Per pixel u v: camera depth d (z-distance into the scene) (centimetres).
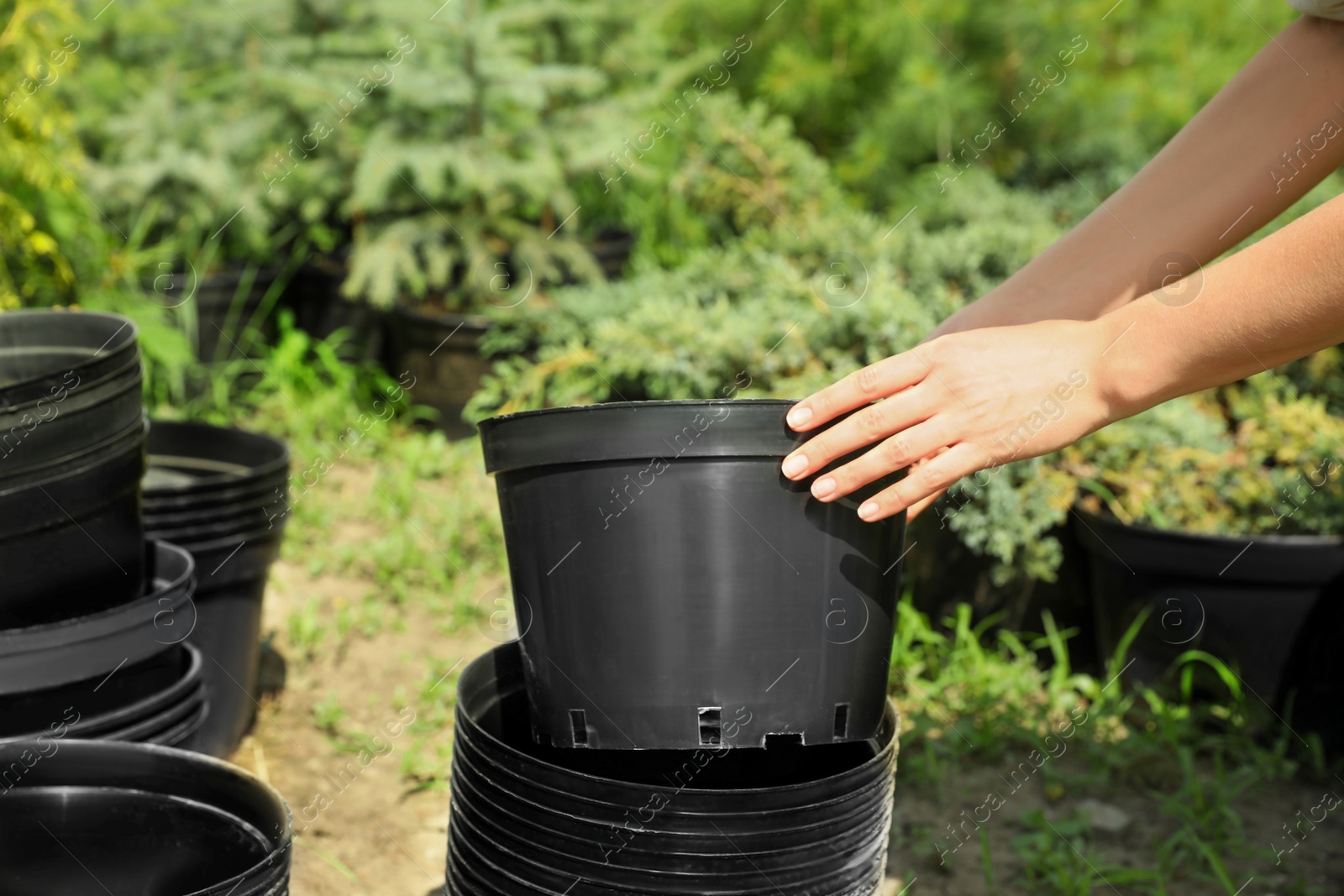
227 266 428
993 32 482
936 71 456
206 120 402
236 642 234
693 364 298
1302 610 247
